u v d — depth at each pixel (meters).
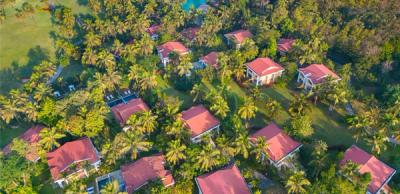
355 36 114.19
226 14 131.50
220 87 95.50
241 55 108.69
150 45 113.62
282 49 115.44
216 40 119.75
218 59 103.88
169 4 141.00
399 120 84.56
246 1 143.50
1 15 144.38
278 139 81.12
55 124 85.50
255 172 79.38
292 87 106.06
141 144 78.06
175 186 73.62
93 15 146.25
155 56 112.25
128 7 133.25
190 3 159.00
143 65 106.50
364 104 97.75
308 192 68.25
